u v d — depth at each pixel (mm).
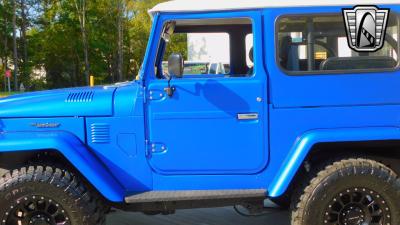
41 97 4273
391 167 4305
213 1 4109
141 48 45562
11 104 4238
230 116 4059
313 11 4078
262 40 4066
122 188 4102
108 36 47219
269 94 4055
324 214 4020
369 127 4086
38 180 3984
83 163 3975
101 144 4133
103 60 48625
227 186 4133
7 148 3982
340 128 4078
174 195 4035
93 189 4176
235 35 4852
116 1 45594
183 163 4102
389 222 4055
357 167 4023
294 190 4191
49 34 45375
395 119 4105
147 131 4105
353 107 4086
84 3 44625
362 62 4117
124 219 5352
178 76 4035
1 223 4016
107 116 4125
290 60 4082
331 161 4164
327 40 4117
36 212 4066
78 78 48281
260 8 4074
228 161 4090
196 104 4059
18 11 46000
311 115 4070
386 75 4090
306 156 4035
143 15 45094
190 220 5301
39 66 47250
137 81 4262
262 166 4094
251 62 4547
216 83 4047
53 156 4289
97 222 4133
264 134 4066
